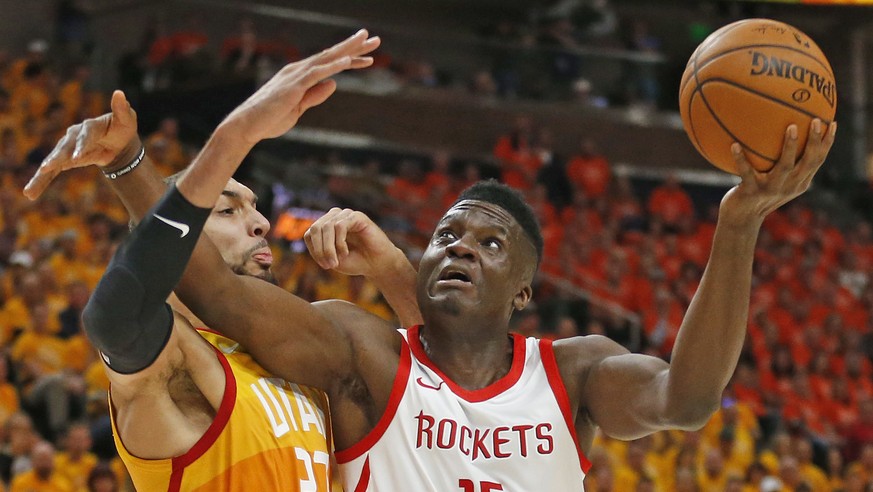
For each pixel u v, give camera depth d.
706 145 2.48
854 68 19.12
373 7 18.19
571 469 2.66
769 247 15.48
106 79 14.86
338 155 14.76
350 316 2.79
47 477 7.01
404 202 13.45
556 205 15.11
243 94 13.80
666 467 9.20
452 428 2.60
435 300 2.74
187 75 14.12
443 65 16.44
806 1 15.27
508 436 2.62
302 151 14.56
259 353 2.60
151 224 2.21
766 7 19.34
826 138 2.38
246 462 2.42
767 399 11.51
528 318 10.54
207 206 2.22
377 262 3.14
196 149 13.25
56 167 2.36
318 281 10.86
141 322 2.20
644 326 12.65
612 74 17.12
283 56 14.88
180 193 2.21
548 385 2.73
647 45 18.72
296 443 2.51
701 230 15.53
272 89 2.21
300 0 17.58
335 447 2.69
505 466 2.58
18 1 15.01
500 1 18.95
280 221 12.22
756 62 2.40
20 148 12.00
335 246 2.97
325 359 2.66
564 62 16.88
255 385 2.55
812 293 14.69
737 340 2.47
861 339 13.98
